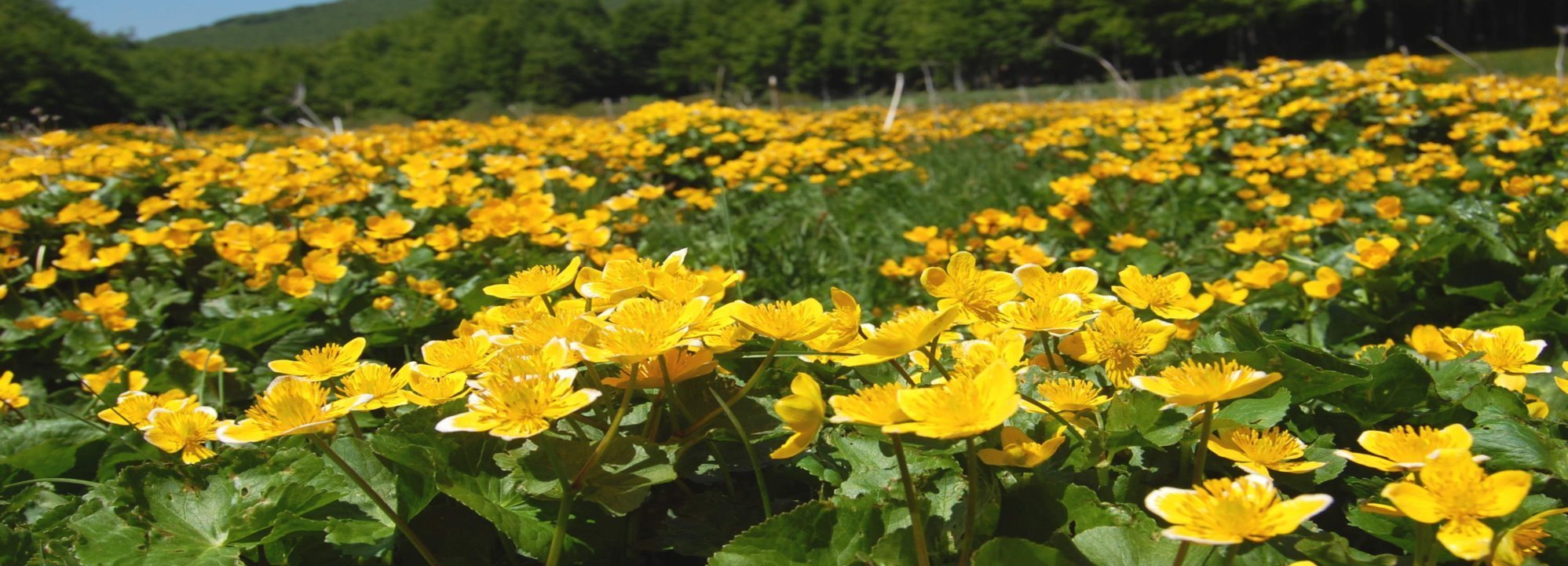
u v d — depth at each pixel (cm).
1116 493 135
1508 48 4312
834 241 489
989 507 125
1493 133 562
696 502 150
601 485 128
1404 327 298
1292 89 684
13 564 141
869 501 128
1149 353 144
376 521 141
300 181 395
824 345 133
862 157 626
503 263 323
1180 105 744
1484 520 110
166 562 131
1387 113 643
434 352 135
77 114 2917
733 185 571
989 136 946
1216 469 137
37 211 379
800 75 6056
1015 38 4866
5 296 315
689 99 1277
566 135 711
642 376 138
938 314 113
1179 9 4834
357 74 5794
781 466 156
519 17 6172
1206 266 387
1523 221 318
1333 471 137
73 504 157
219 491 143
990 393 99
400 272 328
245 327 281
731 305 128
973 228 426
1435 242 295
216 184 420
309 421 115
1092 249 401
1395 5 4784
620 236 409
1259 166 511
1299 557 117
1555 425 161
